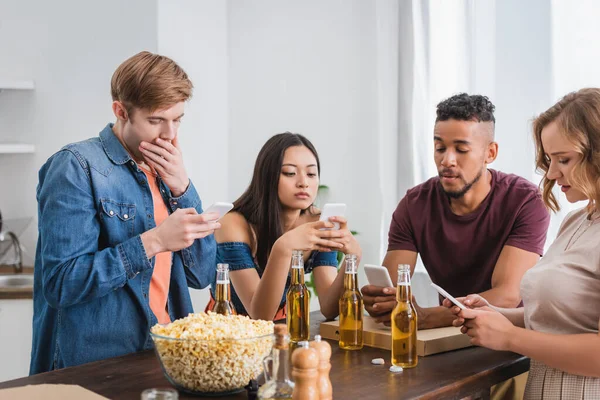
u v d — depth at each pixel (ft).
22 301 11.35
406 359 5.77
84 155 6.27
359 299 6.37
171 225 6.10
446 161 7.83
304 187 7.79
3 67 13.01
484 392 5.85
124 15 12.23
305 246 6.98
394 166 12.09
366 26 12.70
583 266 5.68
